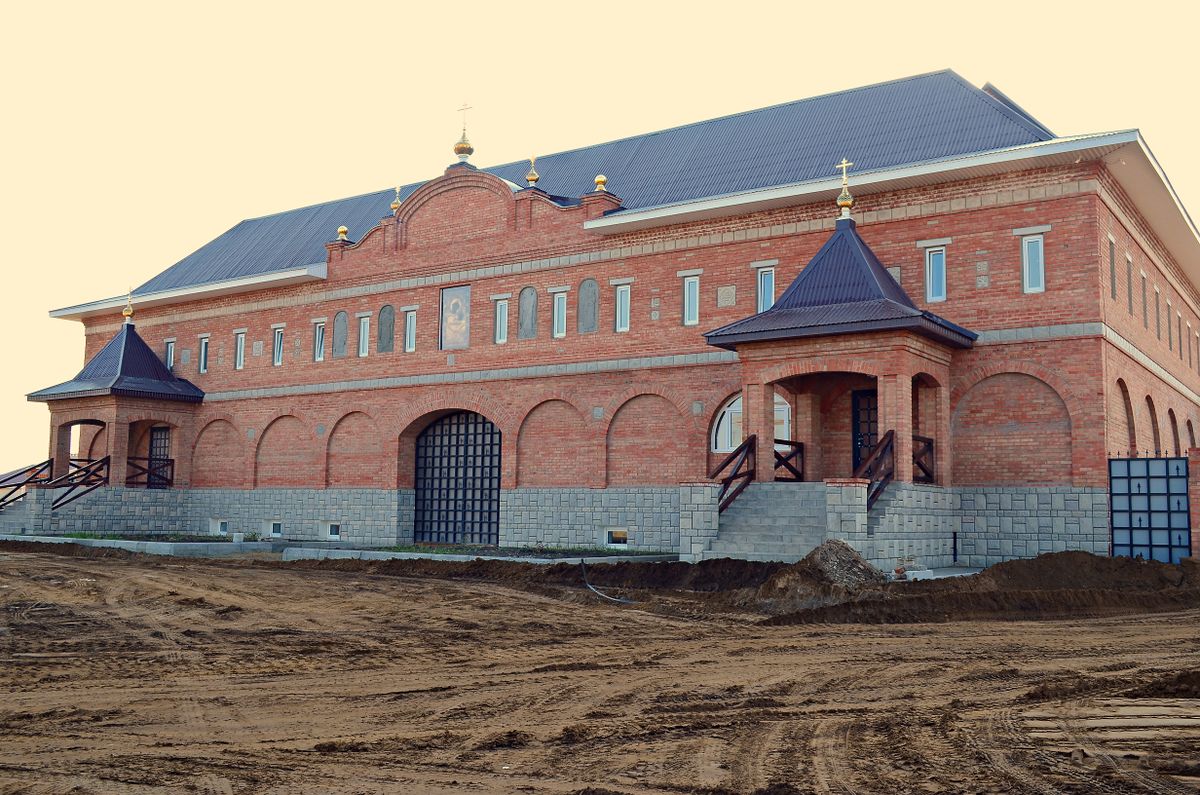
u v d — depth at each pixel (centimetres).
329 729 948
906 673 1198
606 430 2855
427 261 3294
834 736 907
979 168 2309
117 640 1470
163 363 3975
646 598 1914
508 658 1331
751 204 2603
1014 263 2314
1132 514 2180
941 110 2703
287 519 3556
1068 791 735
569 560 2352
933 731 917
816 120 2962
